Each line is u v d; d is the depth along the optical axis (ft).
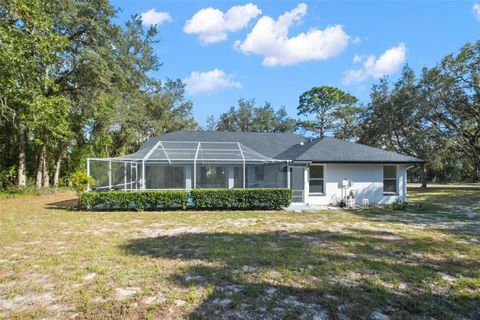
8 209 51.47
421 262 21.58
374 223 38.55
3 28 49.80
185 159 59.06
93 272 18.99
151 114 131.03
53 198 72.79
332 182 61.41
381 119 113.39
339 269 19.63
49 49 57.31
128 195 50.06
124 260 21.38
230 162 59.72
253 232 32.17
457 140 96.12
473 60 79.82
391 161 60.39
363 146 67.36
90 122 96.07
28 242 27.27
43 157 93.30
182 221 39.55
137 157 59.93
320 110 165.68
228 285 16.88
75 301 14.80
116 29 82.23
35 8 53.78
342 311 13.97
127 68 89.20
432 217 44.21
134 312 13.69
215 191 52.13
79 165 104.17
